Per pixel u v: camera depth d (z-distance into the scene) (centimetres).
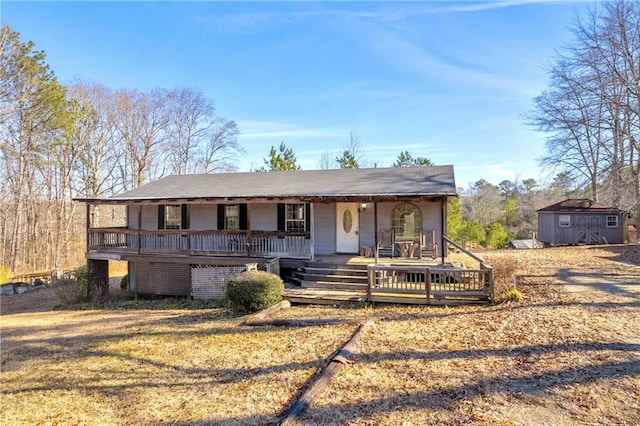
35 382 607
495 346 600
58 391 563
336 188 1296
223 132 4128
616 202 2300
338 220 1443
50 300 1627
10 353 788
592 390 434
